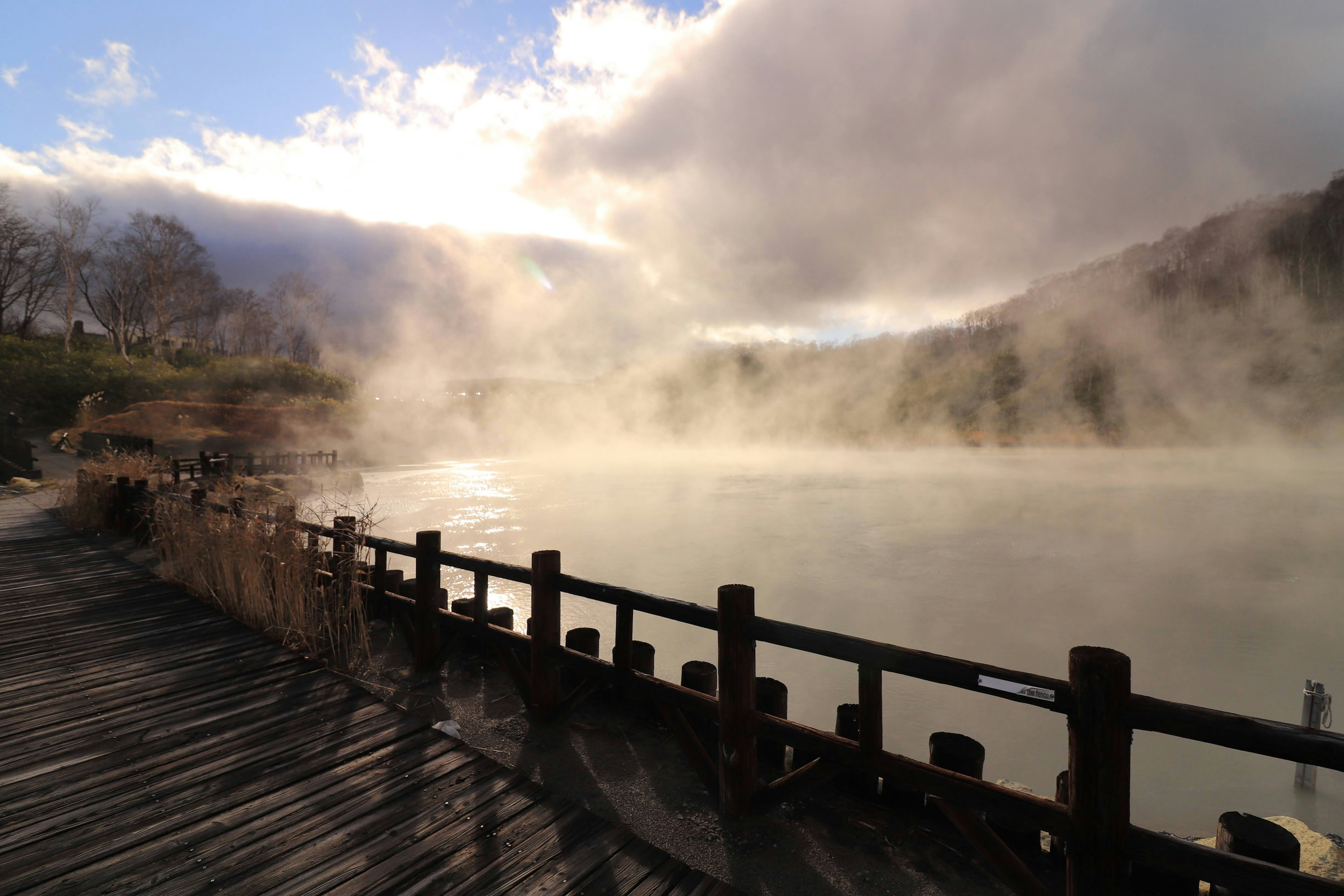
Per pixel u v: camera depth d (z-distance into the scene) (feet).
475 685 13.16
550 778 9.64
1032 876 6.46
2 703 12.19
